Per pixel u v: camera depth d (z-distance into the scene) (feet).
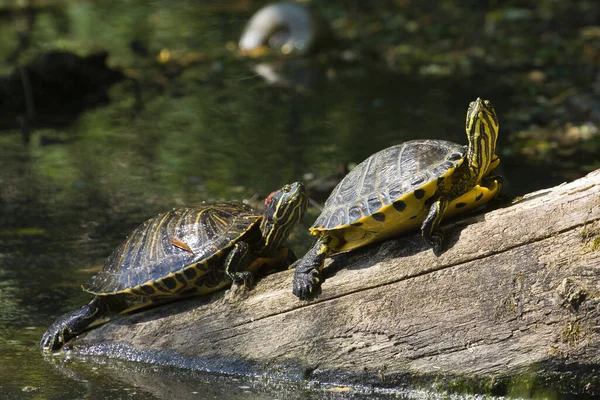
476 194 39.75
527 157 87.86
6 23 172.14
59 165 91.86
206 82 130.11
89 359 48.60
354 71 134.82
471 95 117.19
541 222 38.86
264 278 45.70
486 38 152.87
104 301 50.19
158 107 117.39
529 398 39.83
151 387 44.37
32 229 71.82
